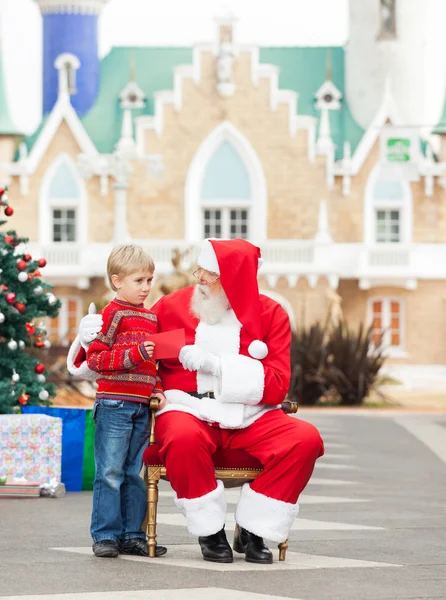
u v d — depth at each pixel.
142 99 53.81
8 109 51.97
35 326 13.41
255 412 8.23
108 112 53.94
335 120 54.34
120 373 8.25
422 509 11.41
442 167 50.59
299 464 8.09
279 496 8.09
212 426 8.20
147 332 8.30
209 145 49.59
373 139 50.59
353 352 34.47
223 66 49.41
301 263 48.94
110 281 8.37
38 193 49.91
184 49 55.72
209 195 49.66
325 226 49.31
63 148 50.06
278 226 49.56
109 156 49.69
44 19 56.66
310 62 55.78
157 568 7.82
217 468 8.20
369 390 34.69
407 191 50.59
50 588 7.11
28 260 13.29
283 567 7.96
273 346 8.42
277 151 49.66
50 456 12.10
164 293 41.09
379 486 13.56
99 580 7.37
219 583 7.32
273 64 55.56
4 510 10.87
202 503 8.01
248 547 8.17
